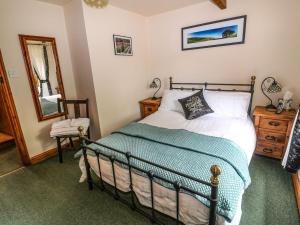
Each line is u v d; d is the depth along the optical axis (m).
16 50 2.41
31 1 2.49
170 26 3.31
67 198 1.93
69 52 2.99
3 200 1.96
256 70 2.69
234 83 2.91
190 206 1.27
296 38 2.35
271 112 2.39
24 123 2.58
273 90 2.40
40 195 2.01
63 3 2.71
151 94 3.88
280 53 2.48
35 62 2.60
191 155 1.53
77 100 2.92
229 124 2.28
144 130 2.15
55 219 1.68
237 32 2.70
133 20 3.27
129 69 3.35
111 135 2.09
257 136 2.47
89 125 2.84
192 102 2.68
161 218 1.60
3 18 2.26
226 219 1.10
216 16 2.83
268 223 1.54
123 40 3.14
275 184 2.00
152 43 3.62
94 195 1.95
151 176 1.35
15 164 2.69
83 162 1.99
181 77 3.44
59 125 2.65
